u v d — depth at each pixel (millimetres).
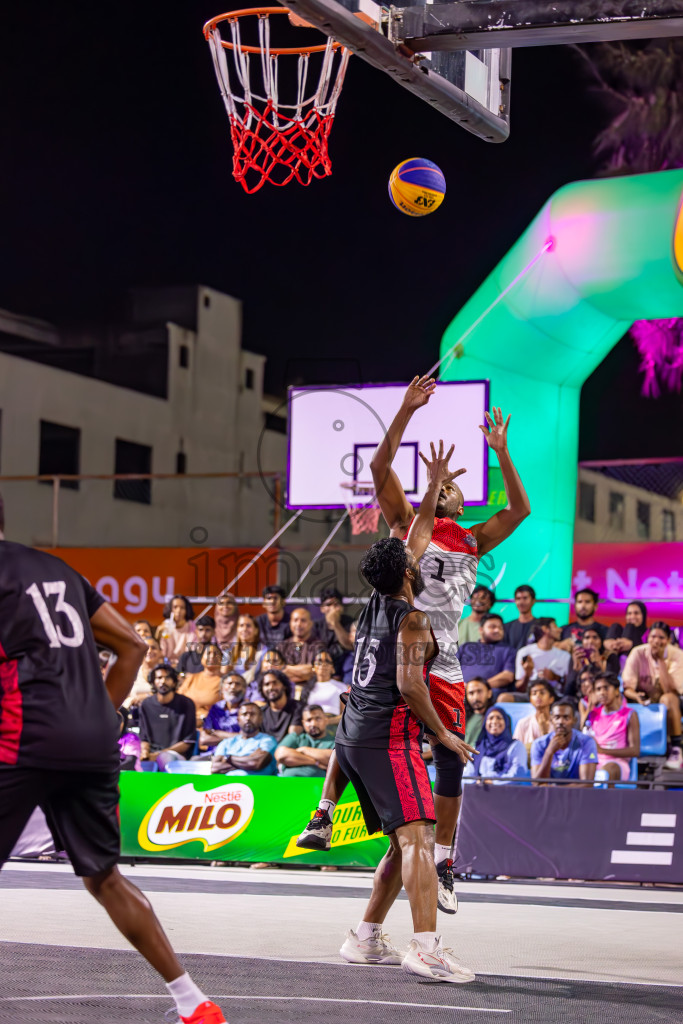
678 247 10047
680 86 19547
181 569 14664
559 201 11562
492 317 12484
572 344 12320
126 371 24219
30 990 3625
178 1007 2922
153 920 2916
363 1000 3613
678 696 9406
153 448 23938
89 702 2830
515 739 8805
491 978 4109
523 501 5043
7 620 2783
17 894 6332
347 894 6852
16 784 2732
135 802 8625
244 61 7602
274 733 9281
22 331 23625
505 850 7711
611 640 10172
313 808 8211
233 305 23938
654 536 14039
